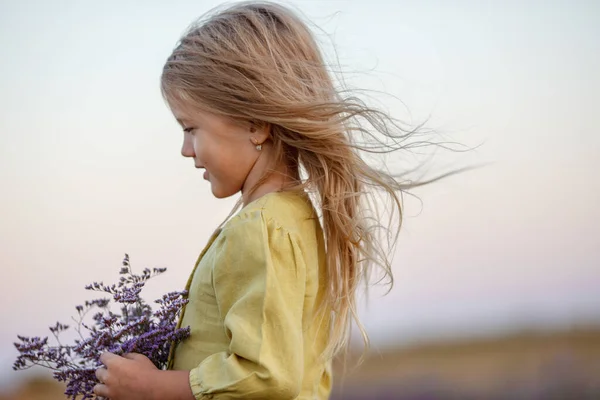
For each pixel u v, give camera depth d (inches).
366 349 86.0
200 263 80.0
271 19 85.7
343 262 83.7
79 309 83.9
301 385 74.0
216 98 80.9
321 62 88.0
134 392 72.0
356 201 85.3
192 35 85.2
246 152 81.4
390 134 87.6
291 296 72.8
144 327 79.1
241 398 68.4
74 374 77.2
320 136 80.9
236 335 69.6
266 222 74.5
